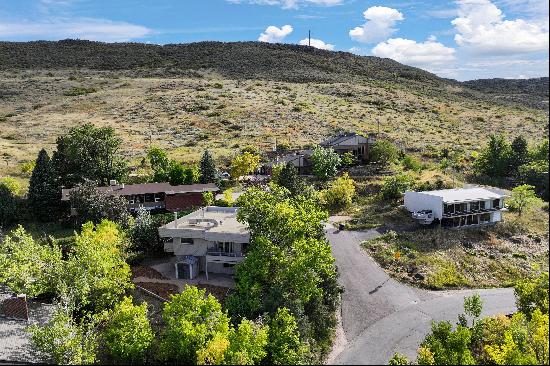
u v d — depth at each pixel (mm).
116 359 36875
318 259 42594
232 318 39250
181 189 72188
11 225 65438
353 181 79625
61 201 67812
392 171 90188
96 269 41969
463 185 82000
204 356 33500
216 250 50531
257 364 35938
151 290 47312
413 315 46000
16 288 40844
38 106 144750
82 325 37250
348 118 139125
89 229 50312
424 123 141000
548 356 34031
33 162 87938
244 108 143375
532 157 88188
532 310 40406
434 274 55250
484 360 37562
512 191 74562
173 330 35812
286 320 37031
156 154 89062
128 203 68625
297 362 35969
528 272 57156
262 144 111250
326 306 44750
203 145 110562
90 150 77188
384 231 66250
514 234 66438
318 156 86125
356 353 39250
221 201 69438
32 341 37438
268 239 43438
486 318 40531
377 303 48188
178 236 50250
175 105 145125
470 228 67562
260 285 42000
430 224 68062
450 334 36531
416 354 39156
